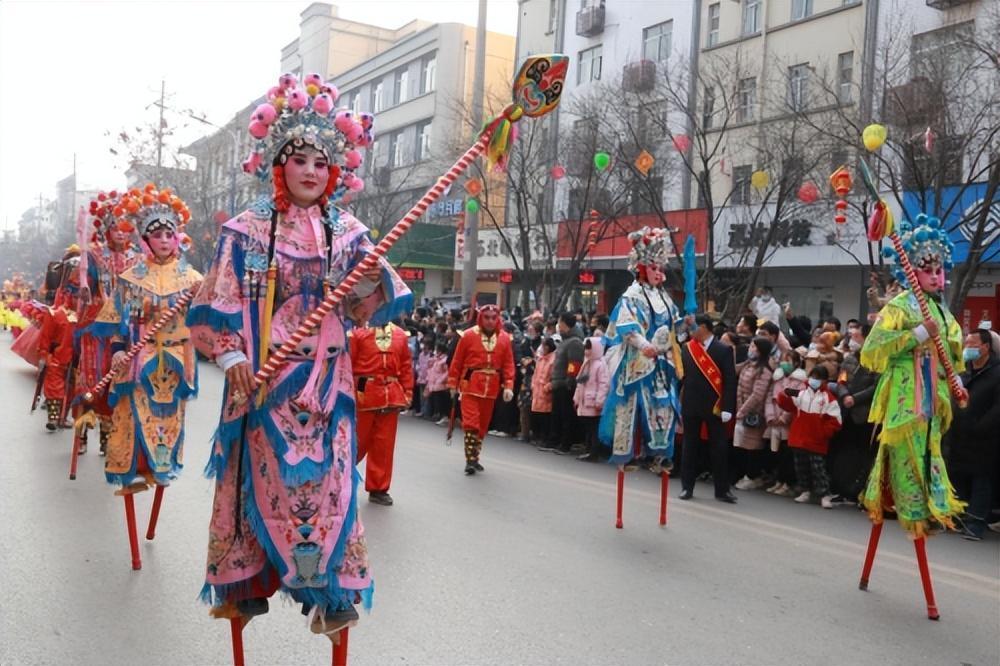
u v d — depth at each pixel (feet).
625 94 60.49
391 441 24.35
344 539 10.48
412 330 51.57
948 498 16.79
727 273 59.88
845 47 59.31
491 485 27.99
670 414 22.47
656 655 13.87
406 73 120.06
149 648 13.35
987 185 40.68
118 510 21.75
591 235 64.13
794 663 13.82
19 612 14.65
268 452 10.42
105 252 21.79
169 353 17.87
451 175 11.03
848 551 21.33
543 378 37.65
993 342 24.17
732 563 19.58
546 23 90.89
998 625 16.05
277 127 10.89
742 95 59.16
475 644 13.99
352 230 11.28
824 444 27.53
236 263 10.65
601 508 24.99
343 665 10.51
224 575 10.44
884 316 17.06
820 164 49.08
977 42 40.40
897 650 14.60
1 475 25.52
